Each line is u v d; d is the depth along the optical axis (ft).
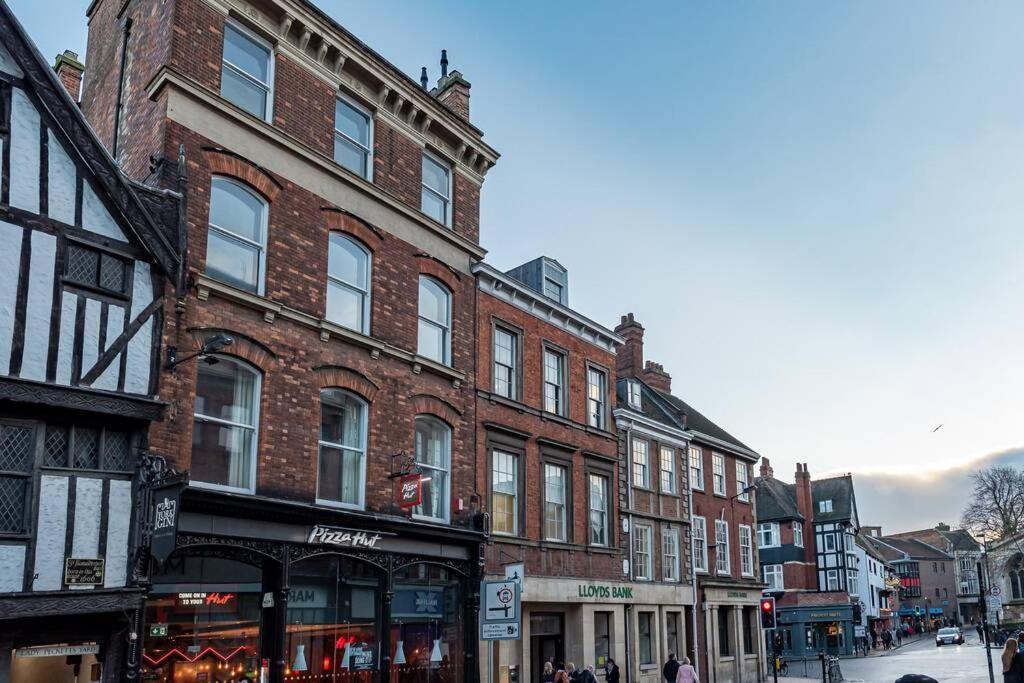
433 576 60.23
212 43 50.31
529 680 69.05
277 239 51.75
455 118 67.15
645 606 86.43
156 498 39.99
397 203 60.70
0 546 35.42
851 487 229.66
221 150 49.24
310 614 50.62
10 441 36.76
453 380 64.44
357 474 55.06
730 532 111.55
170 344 43.80
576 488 79.10
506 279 72.02
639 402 97.66
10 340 36.91
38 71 39.63
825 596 191.42
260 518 46.91
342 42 57.52
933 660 161.68
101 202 41.37
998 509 241.76
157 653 42.52
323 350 53.31
